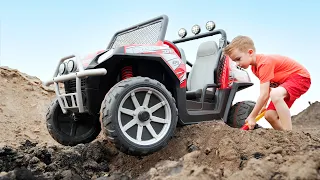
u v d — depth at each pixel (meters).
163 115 2.88
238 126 3.90
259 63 3.13
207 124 3.25
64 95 3.13
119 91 2.67
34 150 3.04
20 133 5.97
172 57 3.16
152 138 2.79
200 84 4.05
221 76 3.82
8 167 2.79
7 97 7.13
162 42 3.27
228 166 2.49
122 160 3.06
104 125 2.63
